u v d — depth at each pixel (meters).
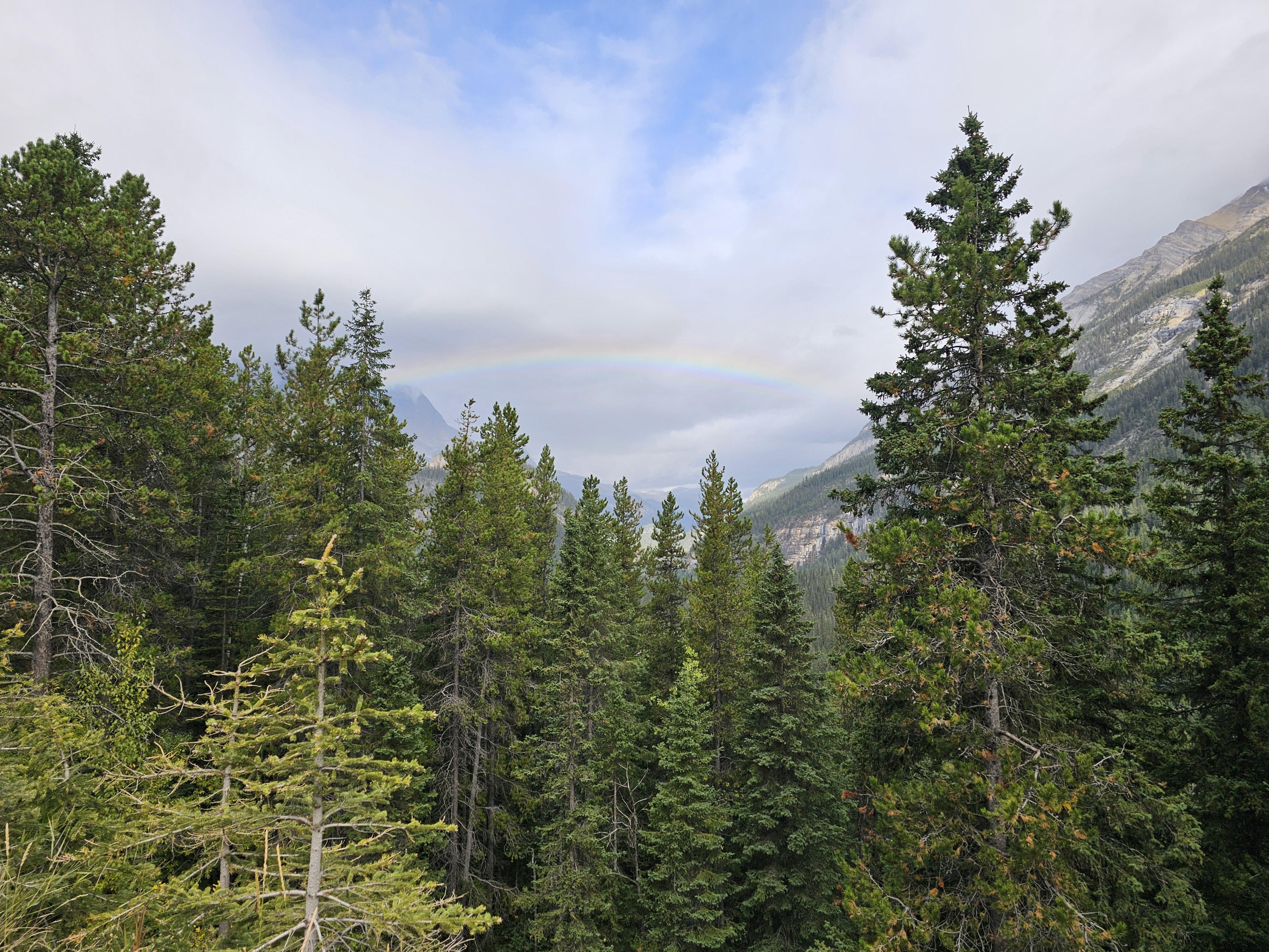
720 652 31.98
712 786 27.14
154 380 19.41
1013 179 15.70
